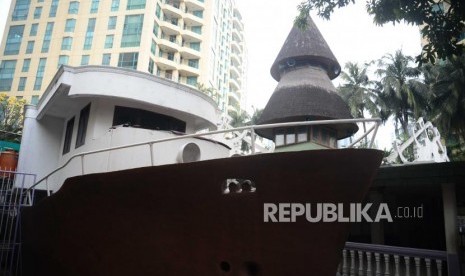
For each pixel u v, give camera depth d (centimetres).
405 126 3278
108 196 583
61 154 1022
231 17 7250
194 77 5306
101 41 4747
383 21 1011
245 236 486
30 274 815
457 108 2602
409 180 862
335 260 452
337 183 448
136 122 820
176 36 5278
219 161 496
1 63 5016
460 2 932
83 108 878
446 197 813
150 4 4778
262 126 515
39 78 4819
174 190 524
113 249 585
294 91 1808
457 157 2798
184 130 904
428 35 977
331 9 1079
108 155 706
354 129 1741
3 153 1148
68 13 4978
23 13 5181
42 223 738
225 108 6438
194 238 517
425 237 1212
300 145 1641
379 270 820
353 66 3484
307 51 1894
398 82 3155
